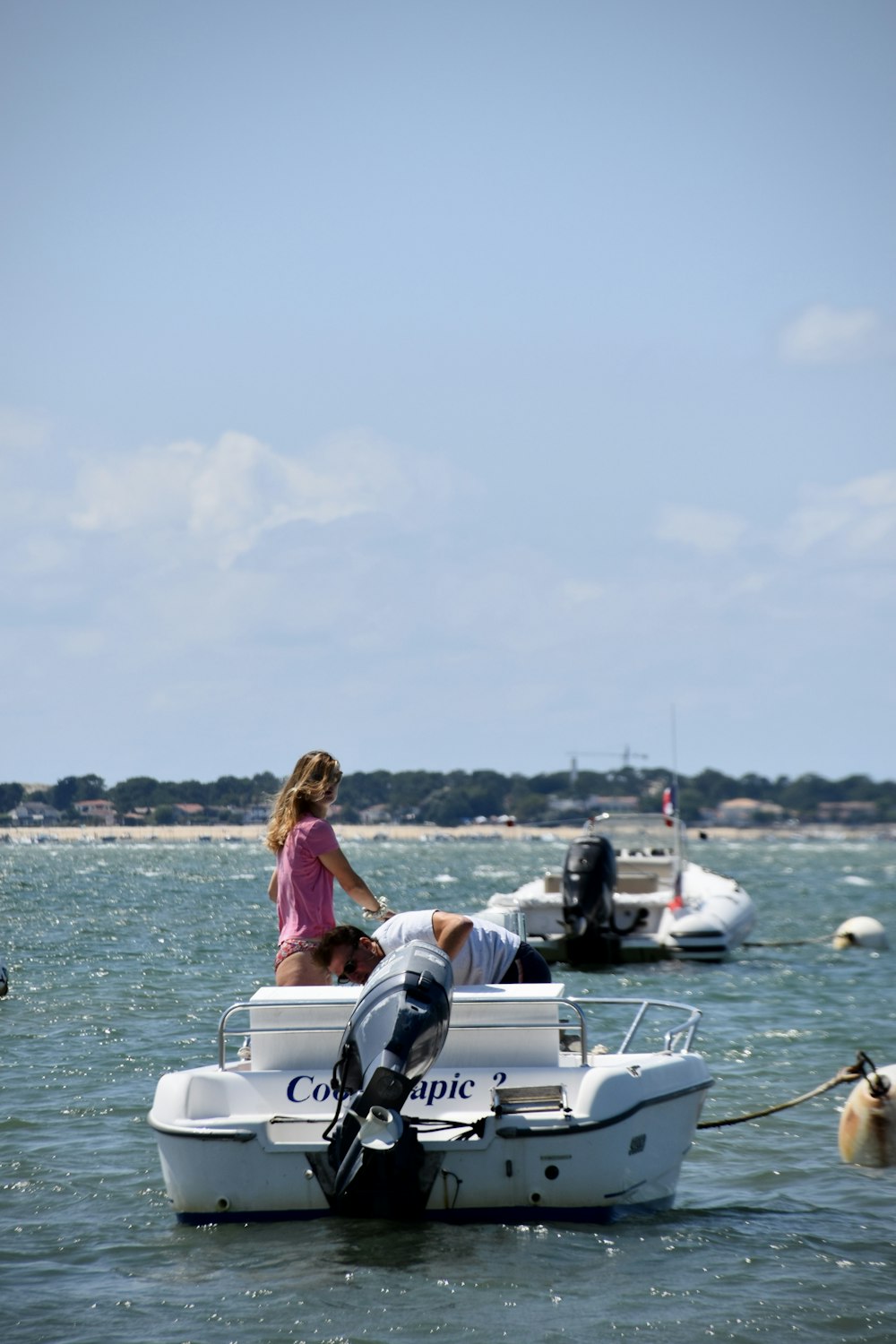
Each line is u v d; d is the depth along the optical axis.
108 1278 23.05
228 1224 24.61
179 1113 24.91
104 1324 21.09
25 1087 38.31
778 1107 33.09
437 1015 23.64
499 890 136.50
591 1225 24.92
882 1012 56.03
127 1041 45.22
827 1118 35.97
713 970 70.75
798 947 85.31
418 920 26.34
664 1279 23.02
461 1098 25.88
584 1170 24.28
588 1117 24.41
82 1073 40.19
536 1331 20.80
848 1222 26.70
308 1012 25.81
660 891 79.44
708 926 72.88
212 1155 24.31
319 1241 24.02
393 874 182.38
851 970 71.94
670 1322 21.20
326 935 26.38
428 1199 24.27
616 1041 48.31
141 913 94.81
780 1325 21.19
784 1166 31.30
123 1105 36.19
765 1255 24.39
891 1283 23.11
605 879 69.31
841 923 111.88
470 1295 22.02
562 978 66.69
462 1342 20.38
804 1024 52.47
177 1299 21.98
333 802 28.25
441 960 24.09
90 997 54.97
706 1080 28.45
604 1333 20.77
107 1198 27.91
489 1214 24.56
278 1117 24.81
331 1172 23.98
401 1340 20.44
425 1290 22.16
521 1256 23.58
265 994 26.20
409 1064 23.23
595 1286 22.56
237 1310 21.52
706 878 87.50
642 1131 25.64
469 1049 26.03
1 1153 31.44
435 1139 24.33
